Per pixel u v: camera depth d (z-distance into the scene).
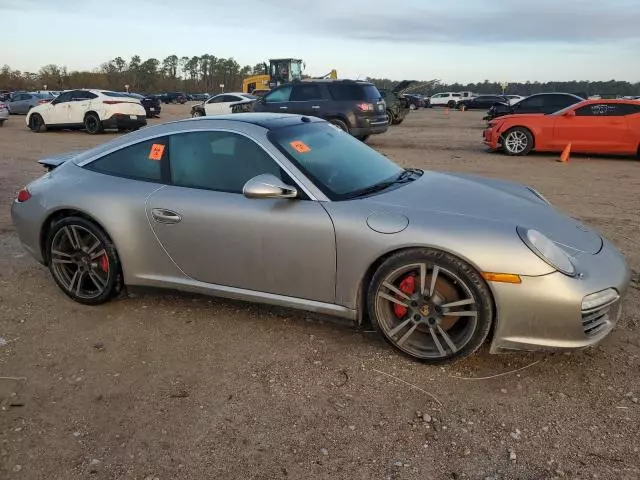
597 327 2.97
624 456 2.41
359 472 2.35
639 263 4.87
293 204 3.31
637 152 12.01
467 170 10.68
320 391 2.93
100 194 3.80
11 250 5.35
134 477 2.35
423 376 3.05
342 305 3.26
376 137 18.39
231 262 3.50
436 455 2.45
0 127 21.83
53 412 2.79
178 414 2.76
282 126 3.78
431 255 2.95
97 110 18.11
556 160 12.22
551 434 2.56
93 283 4.01
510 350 2.96
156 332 3.63
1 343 3.50
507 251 2.82
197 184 3.64
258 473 2.35
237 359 3.27
